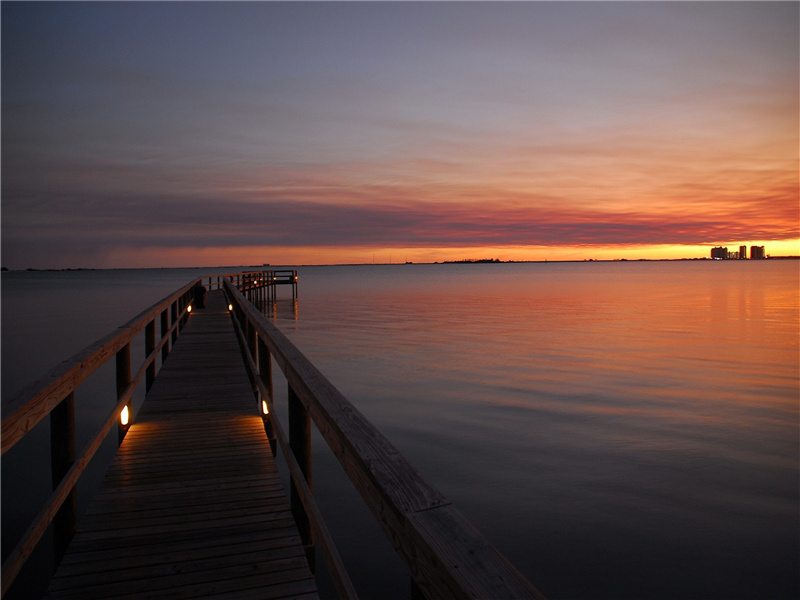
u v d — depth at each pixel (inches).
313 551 106.8
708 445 353.1
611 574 206.5
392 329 1030.4
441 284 3432.6
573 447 349.7
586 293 2283.5
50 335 1001.5
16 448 352.5
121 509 121.3
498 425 399.9
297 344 826.8
